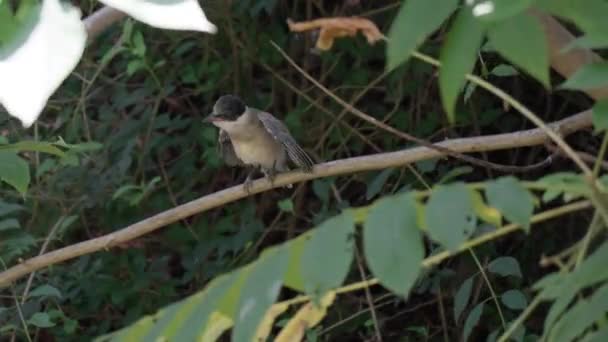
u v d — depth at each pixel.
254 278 3.06
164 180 12.94
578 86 3.07
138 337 3.45
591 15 3.16
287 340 3.99
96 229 12.96
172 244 12.94
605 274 3.20
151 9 3.03
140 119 13.09
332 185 11.28
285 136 9.53
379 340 9.23
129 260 12.64
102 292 12.30
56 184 12.63
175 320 3.33
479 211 3.17
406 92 12.25
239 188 7.61
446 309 11.97
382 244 2.81
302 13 13.44
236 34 13.27
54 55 3.05
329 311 11.55
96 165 12.85
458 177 11.84
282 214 12.81
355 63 12.69
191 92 13.20
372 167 7.04
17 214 12.19
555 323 3.46
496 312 10.96
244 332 2.95
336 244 2.91
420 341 12.05
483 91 12.12
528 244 11.91
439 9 3.07
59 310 11.55
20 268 7.42
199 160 13.24
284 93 13.30
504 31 3.13
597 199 3.25
